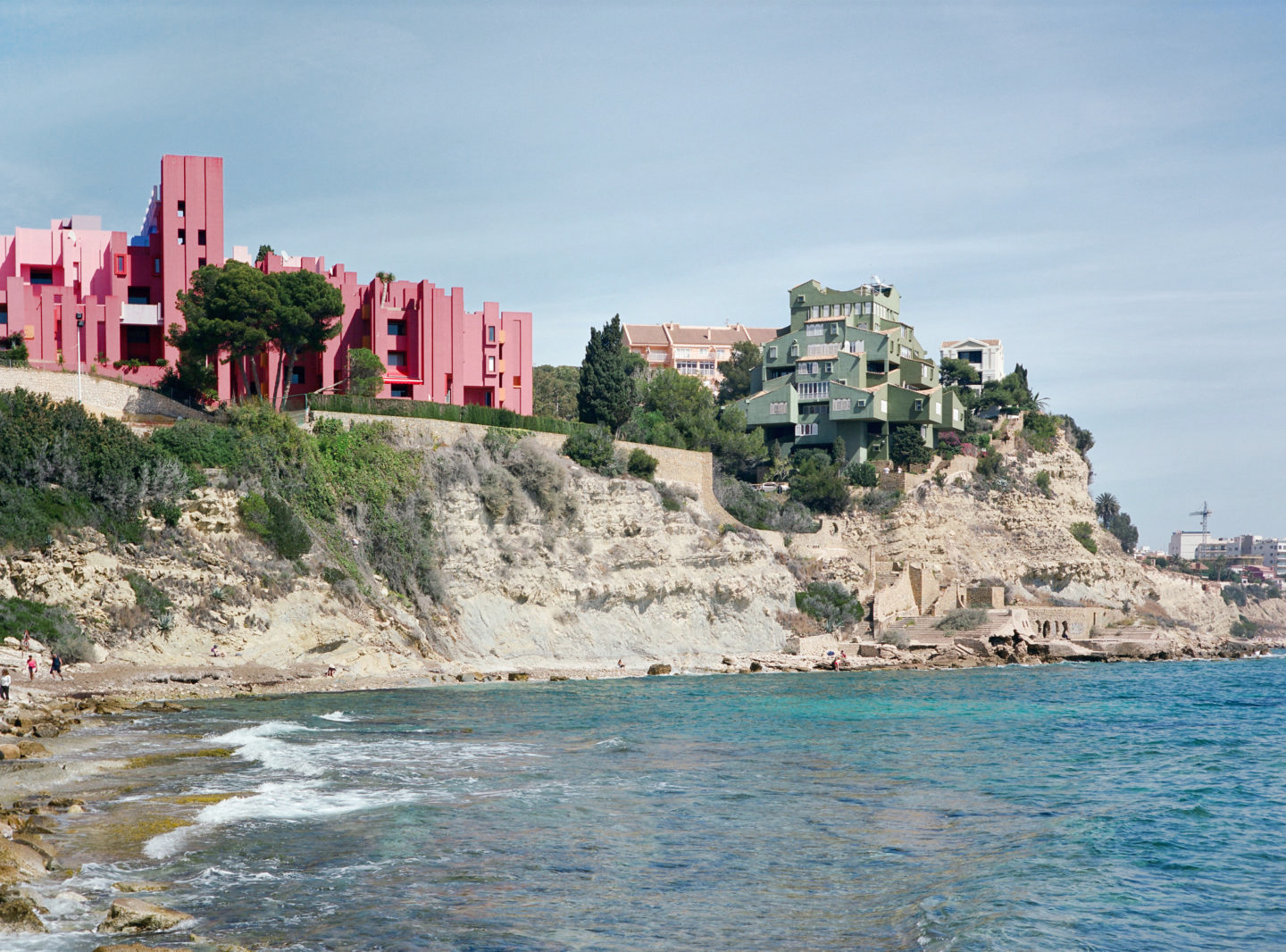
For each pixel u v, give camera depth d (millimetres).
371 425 84938
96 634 63156
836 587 115375
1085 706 69000
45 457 66500
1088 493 163500
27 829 27562
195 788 34562
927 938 21828
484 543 86438
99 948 19203
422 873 25672
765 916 23078
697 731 52438
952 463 143375
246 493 73688
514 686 74938
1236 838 31328
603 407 114062
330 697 63719
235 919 21984
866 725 56500
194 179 90125
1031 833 31500
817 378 143375
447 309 100375
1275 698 75562
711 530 105812
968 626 115562
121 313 88812
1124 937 22453
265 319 82625
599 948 20922
